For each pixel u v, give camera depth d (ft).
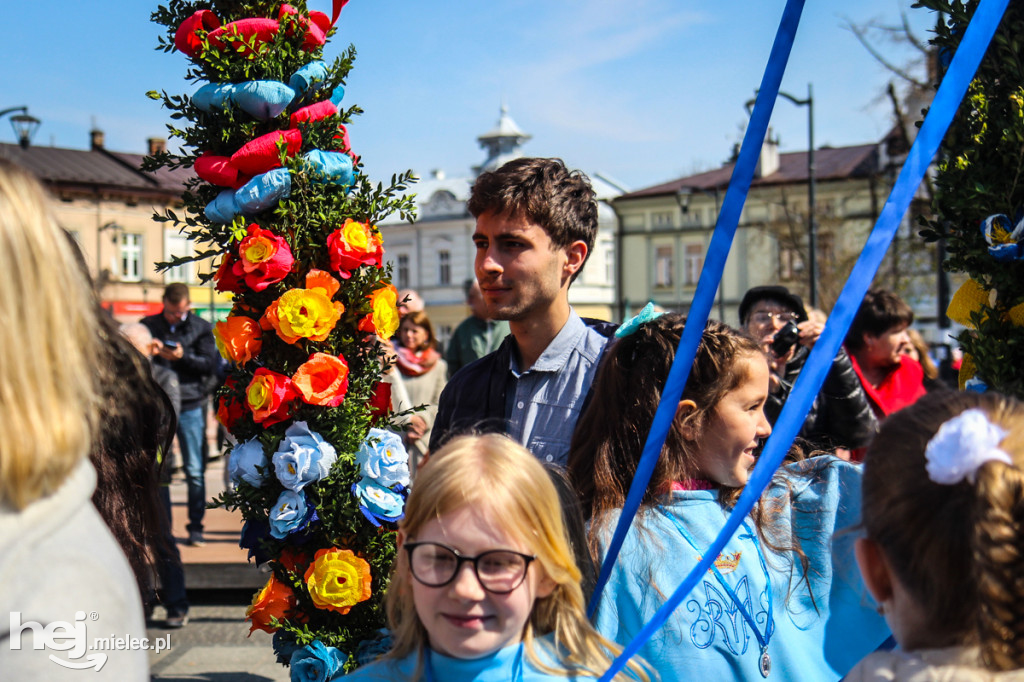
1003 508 3.72
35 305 3.55
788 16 4.57
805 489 6.74
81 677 3.43
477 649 5.00
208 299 128.77
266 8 8.86
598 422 6.81
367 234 8.82
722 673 5.93
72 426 3.61
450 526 5.05
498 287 7.78
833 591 6.45
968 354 7.05
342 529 9.00
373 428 9.22
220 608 18.20
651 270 136.87
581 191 8.05
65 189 120.26
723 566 6.17
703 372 6.45
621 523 5.14
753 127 4.60
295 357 8.90
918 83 50.01
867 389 13.56
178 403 19.62
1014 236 6.47
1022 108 6.26
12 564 3.43
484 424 8.20
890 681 4.09
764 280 123.85
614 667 4.48
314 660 8.55
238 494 8.93
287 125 8.80
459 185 149.48
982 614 3.80
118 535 6.38
